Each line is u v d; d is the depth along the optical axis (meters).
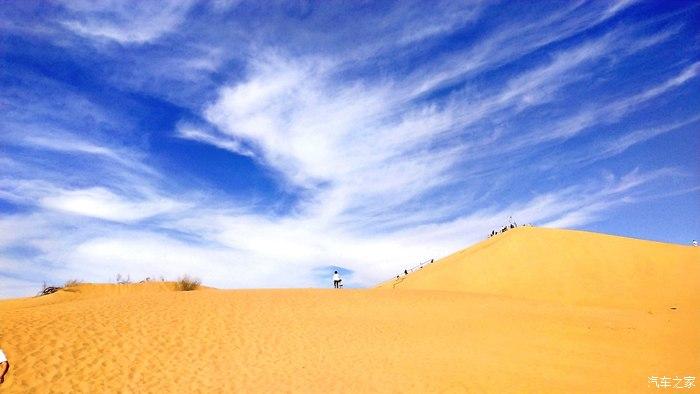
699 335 18.39
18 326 13.70
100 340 13.52
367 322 19.09
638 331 19.02
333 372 13.17
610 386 12.19
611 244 41.75
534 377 12.96
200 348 14.18
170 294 21.39
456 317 20.81
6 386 10.16
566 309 24.36
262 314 18.70
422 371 13.45
